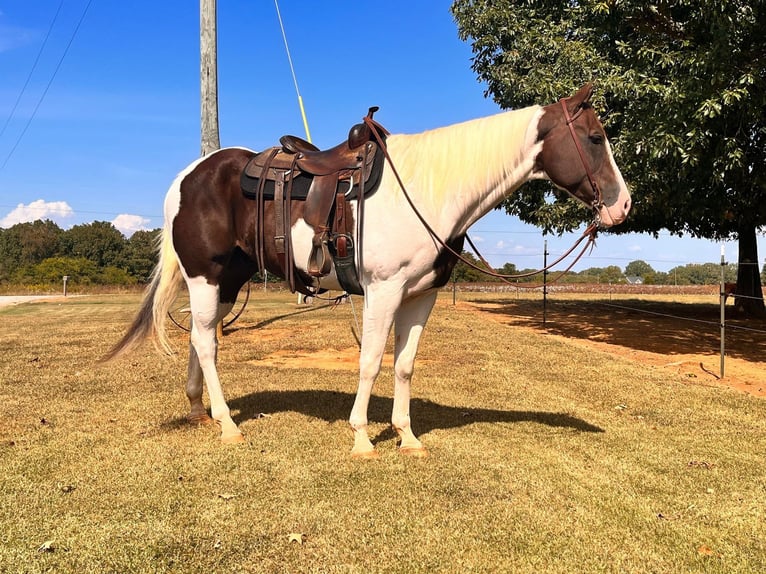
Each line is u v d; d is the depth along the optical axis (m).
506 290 31.11
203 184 3.78
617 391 5.66
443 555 2.42
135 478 3.19
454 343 8.92
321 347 8.49
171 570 2.29
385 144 3.47
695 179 8.90
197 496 2.96
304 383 5.73
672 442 3.97
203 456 3.53
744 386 6.19
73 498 2.92
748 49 7.67
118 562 2.33
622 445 3.88
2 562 2.32
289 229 3.55
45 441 3.81
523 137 3.34
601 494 3.05
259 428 4.09
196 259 3.79
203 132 8.90
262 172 3.63
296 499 2.93
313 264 3.53
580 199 3.38
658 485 3.20
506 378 6.24
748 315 14.97
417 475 3.24
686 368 7.41
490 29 12.30
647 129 8.03
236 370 6.47
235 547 2.46
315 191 3.48
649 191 9.22
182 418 4.37
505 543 2.52
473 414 4.64
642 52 8.16
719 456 3.70
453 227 3.35
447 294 26.95
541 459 3.55
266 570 2.29
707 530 2.68
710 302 21.48
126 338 4.02
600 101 9.31
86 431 4.04
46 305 20.36
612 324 12.94
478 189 3.35
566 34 11.57
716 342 10.11
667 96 7.53
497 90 13.05
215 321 3.91
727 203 10.29
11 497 2.92
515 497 2.99
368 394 3.52
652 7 8.27
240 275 4.09
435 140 3.39
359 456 3.50
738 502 2.99
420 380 6.04
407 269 3.30
